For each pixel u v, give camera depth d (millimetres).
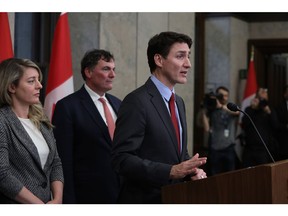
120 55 5871
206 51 9453
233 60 9445
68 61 4566
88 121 3549
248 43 10039
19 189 2695
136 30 6094
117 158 2506
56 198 2934
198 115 8250
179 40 2643
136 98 2574
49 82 4531
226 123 7711
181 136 2725
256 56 10055
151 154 2543
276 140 7863
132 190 2557
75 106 3566
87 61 3662
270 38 9930
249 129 7711
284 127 8008
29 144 2803
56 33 4578
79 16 5641
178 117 2742
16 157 2771
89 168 3521
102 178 3518
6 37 4074
